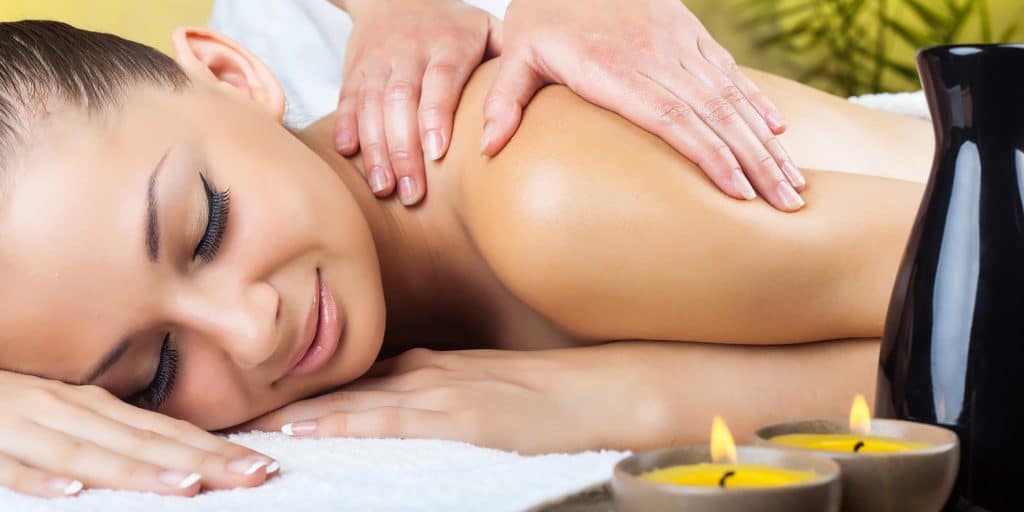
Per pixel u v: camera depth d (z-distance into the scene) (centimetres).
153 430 109
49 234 109
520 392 122
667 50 133
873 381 125
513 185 126
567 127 128
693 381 125
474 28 161
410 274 148
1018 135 81
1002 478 80
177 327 115
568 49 134
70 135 112
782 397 124
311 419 118
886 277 122
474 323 155
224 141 122
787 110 157
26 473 100
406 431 116
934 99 84
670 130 123
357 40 170
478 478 89
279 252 118
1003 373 80
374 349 127
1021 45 79
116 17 321
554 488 83
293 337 118
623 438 120
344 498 88
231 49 154
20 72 116
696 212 119
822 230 120
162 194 112
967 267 81
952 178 83
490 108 133
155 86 124
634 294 123
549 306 129
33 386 113
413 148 146
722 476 70
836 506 67
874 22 370
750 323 123
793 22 377
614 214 121
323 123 163
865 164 157
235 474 98
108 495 97
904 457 71
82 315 111
